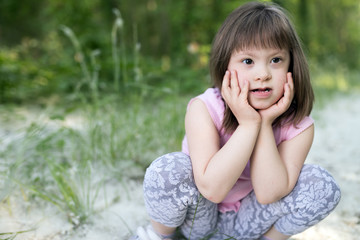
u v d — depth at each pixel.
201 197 1.13
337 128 3.20
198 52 4.55
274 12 1.11
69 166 1.93
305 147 1.16
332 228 1.47
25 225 1.43
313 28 8.45
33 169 1.88
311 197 1.07
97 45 4.45
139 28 6.28
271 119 1.11
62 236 1.37
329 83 5.88
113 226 1.46
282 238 1.22
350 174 2.07
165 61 5.88
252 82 1.08
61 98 3.72
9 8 6.20
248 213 1.21
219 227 1.30
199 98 1.20
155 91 3.14
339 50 9.74
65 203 1.58
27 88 3.70
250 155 1.10
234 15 1.15
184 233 1.29
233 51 1.11
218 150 1.13
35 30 6.27
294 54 1.13
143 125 2.30
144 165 2.06
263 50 1.07
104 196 1.68
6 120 2.83
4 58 3.72
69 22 4.81
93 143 1.99
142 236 1.22
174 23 6.24
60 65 4.05
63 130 2.15
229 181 1.05
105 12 5.94
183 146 1.27
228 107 1.16
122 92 3.51
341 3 10.11
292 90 1.09
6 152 2.05
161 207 1.12
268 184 1.08
